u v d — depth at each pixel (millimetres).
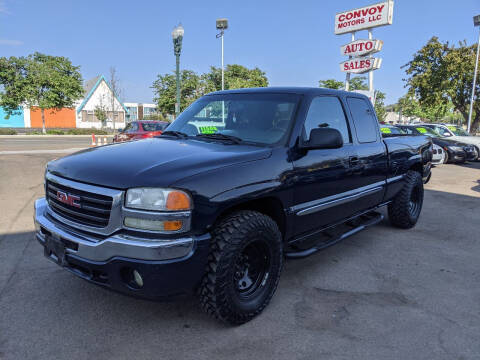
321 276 3730
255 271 2877
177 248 2289
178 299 2477
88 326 2729
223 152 2812
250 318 2818
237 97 3656
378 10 17406
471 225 5719
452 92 29828
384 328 2795
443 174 11672
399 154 4766
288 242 3312
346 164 3650
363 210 4344
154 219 2285
